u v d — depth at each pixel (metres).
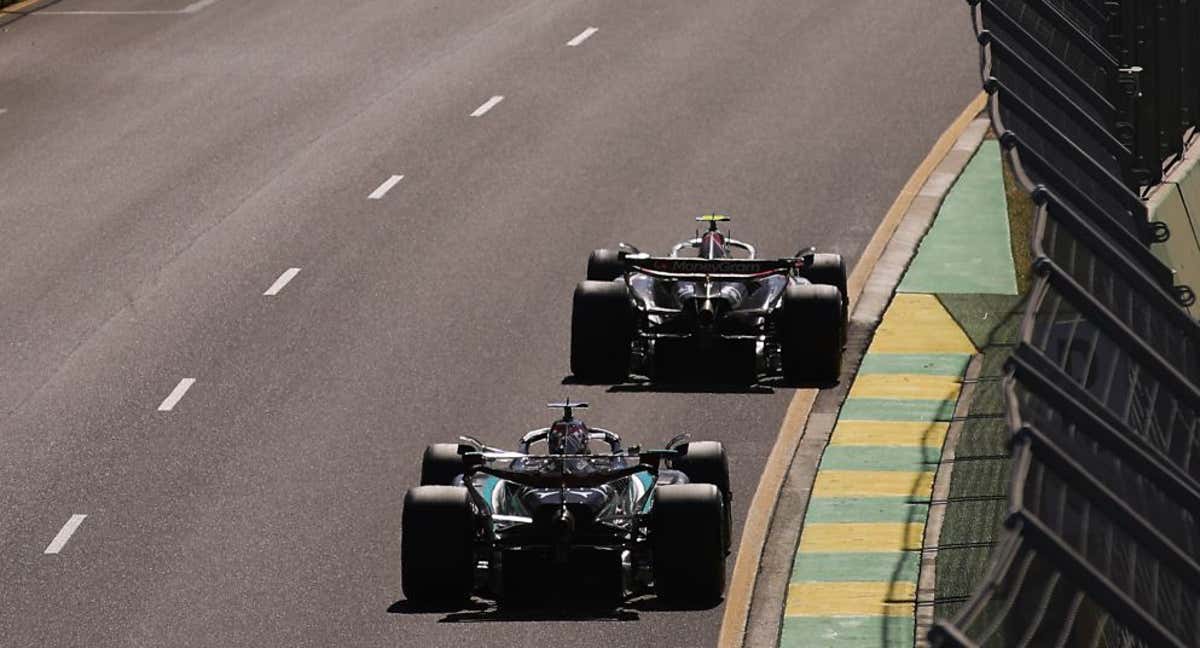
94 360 92.25
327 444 81.06
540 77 139.38
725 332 86.00
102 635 64.00
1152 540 34.31
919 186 114.06
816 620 62.28
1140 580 33.59
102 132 131.50
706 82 136.38
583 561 63.34
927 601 63.19
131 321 97.56
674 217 110.62
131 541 71.62
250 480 77.38
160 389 88.00
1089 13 72.44
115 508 74.81
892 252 103.62
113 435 82.62
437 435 81.81
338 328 95.56
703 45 145.25
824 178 116.12
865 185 114.69
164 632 64.00
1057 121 57.41
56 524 73.38
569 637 60.75
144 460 79.75
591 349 85.88
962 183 114.25
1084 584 31.05
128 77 144.00
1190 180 73.69
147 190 119.25
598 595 64.00
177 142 128.62
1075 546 32.09
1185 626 34.91
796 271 89.50
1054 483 32.84
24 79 144.38
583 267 103.56
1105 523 33.47
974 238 105.19
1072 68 66.19
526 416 83.50
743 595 64.06
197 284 102.81
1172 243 69.56
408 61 145.12
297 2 164.12
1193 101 78.00
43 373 90.88
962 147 120.62
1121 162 59.38
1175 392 40.75
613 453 63.91
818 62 139.50
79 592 67.38
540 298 99.00
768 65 139.50
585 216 111.38
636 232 108.50
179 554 70.38
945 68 136.62
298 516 73.62
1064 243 42.34
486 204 114.12
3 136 131.38
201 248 108.56
